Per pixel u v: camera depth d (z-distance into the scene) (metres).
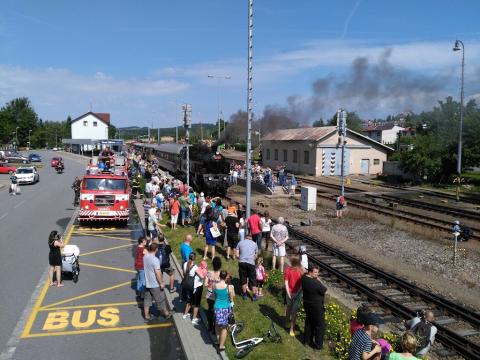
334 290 12.69
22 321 9.70
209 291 8.78
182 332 9.04
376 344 6.83
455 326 10.38
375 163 47.97
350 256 15.37
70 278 12.66
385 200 29.61
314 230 20.42
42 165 62.84
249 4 13.12
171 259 14.23
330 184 37.75
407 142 53.53
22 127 142.88
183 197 19.53
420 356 7.90
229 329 8.63
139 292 11.32
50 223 20.97
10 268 13.45
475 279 13.74
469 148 37.78
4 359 8.05
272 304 10.55
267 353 8.00
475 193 33.62
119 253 15.66
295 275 9.05
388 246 17.55
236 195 31.86
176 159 38.72
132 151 80.69
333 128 47.53
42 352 8.35
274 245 13.18
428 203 28.08
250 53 13.30
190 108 22.08
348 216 23.70
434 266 14.98
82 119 105.38
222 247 15.71
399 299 11.93
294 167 49.84
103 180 20.27
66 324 9.60
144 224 19.53
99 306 10.60
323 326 8.34
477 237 18.80
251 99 13.45
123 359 8.16
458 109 39.34
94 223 21.17
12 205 26.42
